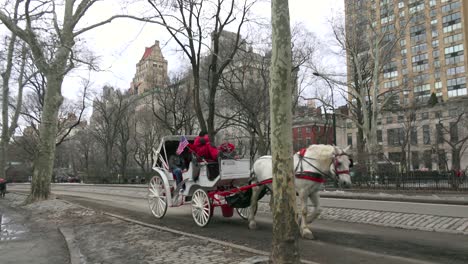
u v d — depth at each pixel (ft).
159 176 42.29
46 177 69.97
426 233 31.17
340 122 261.85
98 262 23.80
